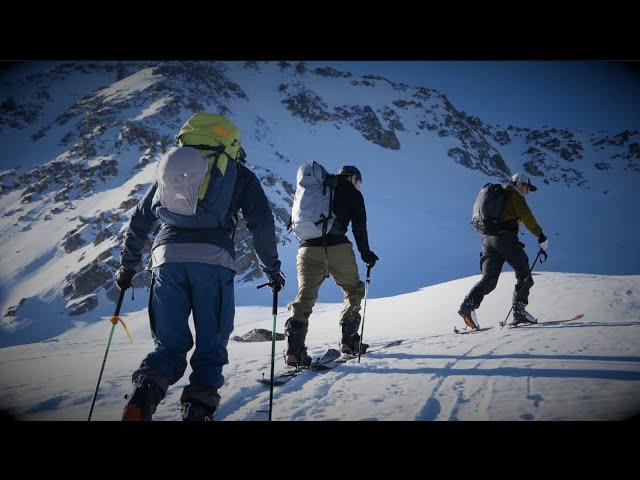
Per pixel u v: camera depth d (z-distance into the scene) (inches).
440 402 113.8
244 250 2261.3
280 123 5748.0
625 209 6215.6
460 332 262.5
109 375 187.3
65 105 5974.4
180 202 100.6
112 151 3951.8
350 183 185.3
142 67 7071.9
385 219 3863.2
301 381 151.7
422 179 5398.6
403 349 203.0
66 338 1802.4
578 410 100.2
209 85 5644.7
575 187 6909.5
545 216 5570.9
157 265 103.5
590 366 140.3
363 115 6427.2
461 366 154.8
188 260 101.5
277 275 114.7
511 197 253.9
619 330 206.7
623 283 394.9
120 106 4744.1
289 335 172.7
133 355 330.3
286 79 6865.2
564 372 134.1
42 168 3878.0
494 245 257.0
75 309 2016.5
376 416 105.5
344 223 182.9
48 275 2421.3
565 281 426.0
